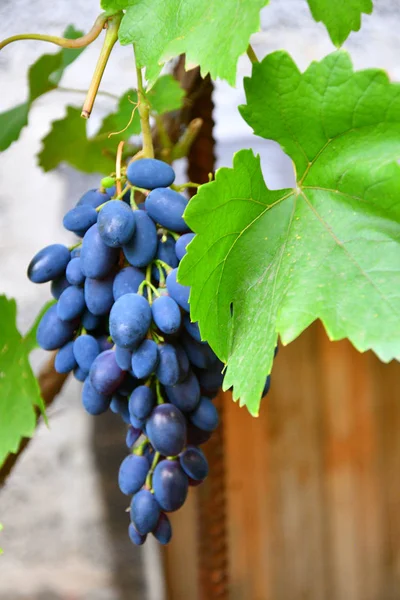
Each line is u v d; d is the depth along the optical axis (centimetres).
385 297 74
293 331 74
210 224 76
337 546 167
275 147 131
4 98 125
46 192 133
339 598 169
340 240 77
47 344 84
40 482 141
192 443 84
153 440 80
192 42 79
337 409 162
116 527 143
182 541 155
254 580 167
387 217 77
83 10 121
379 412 162
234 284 79
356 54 122
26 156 131
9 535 143
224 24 78
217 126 129
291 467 164
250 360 76
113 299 81
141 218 79
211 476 111
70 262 82
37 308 134
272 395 161
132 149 105
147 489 83
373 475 165
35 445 139
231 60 77
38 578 144
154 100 102
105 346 83
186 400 81
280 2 121
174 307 78
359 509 166
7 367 95
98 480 141
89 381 83
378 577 170
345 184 78
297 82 78
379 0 120
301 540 166
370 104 77
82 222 81
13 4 121
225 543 115
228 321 79
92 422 140
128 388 82
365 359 161
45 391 100
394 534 168
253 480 163
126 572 145
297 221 79
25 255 134
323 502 165
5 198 132
